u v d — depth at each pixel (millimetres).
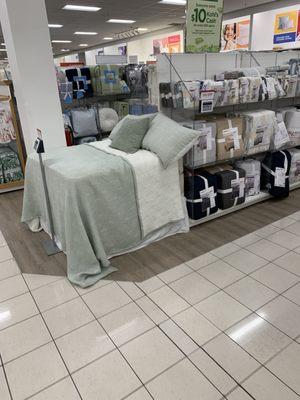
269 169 3430
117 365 1590
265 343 1683
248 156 3438
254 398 1403
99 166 2293
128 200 2424
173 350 1660
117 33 11938
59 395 1456
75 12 8055
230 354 1624
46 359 1644
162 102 2869
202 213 2955
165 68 2791
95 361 1618
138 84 4531
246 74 3053
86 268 2250
